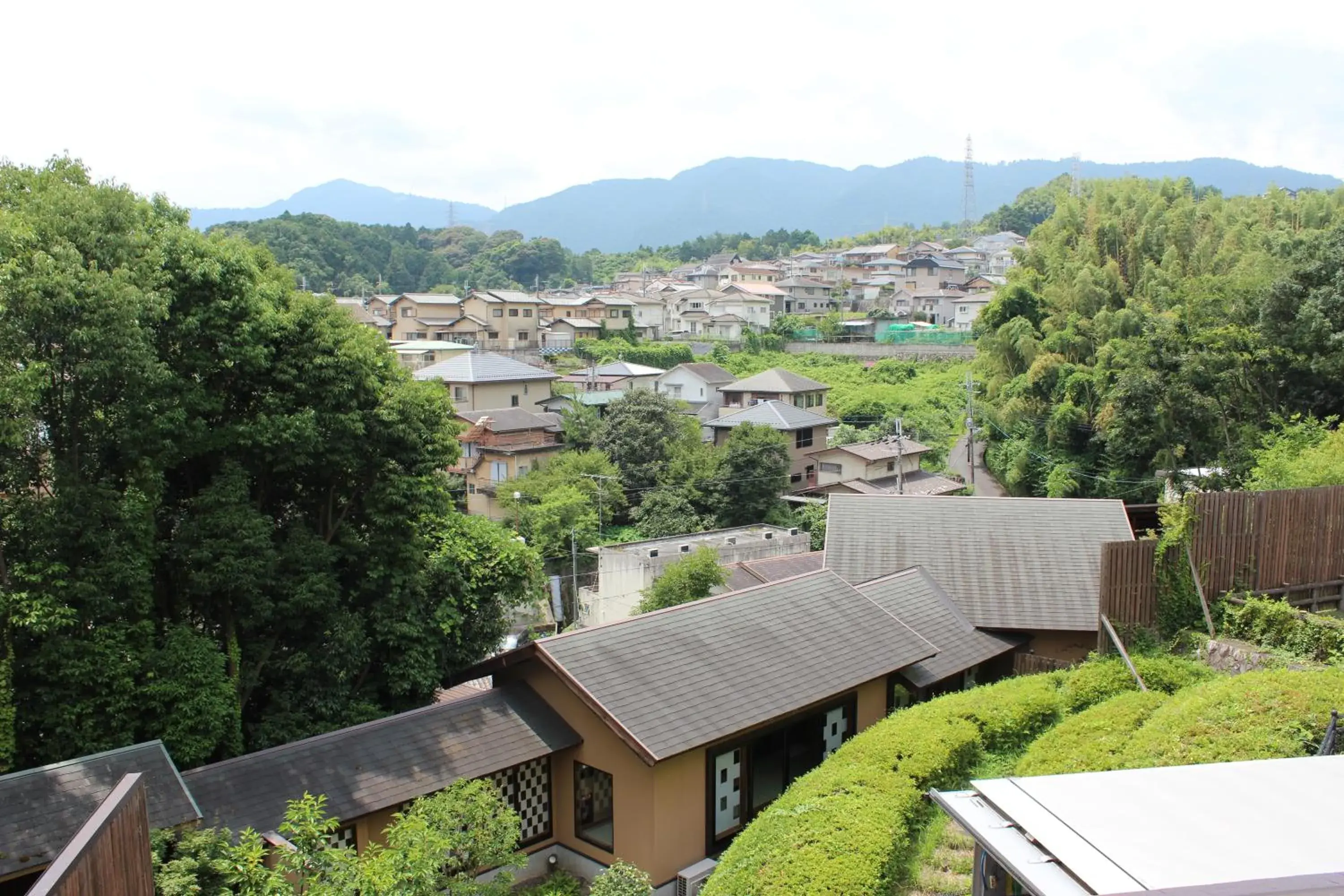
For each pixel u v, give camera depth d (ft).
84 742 34.60
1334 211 136.05
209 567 39.81
